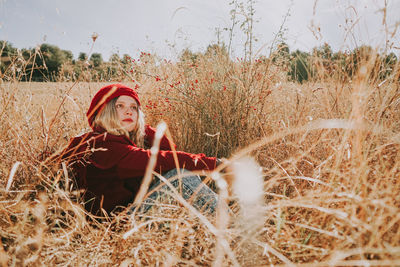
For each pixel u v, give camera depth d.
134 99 2.06
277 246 1.17
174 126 2.98
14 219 1.44
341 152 1.32
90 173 1.79
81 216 1.40
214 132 2.66
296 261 1.11
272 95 2.94
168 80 3.19
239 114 2.65
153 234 1.34
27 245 1.17
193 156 1.83
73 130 2.37
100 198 1.79
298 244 1.09
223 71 2.81
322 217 1.19
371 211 1.07
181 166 1.79
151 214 1.46
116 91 1.95
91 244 1.34
